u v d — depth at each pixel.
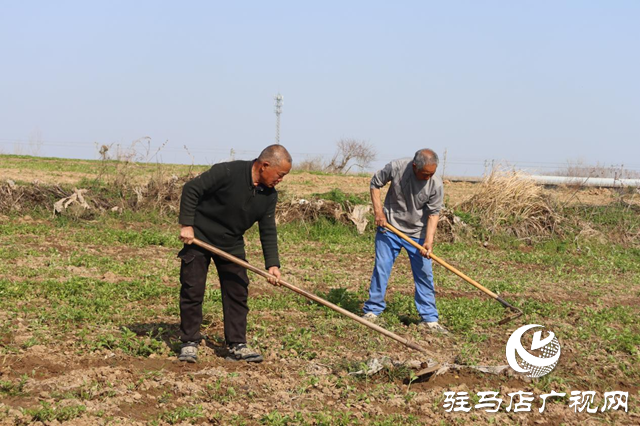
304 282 10.92
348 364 6.77
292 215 17.12
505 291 11.49
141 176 20.39
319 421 5.39
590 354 7.92
